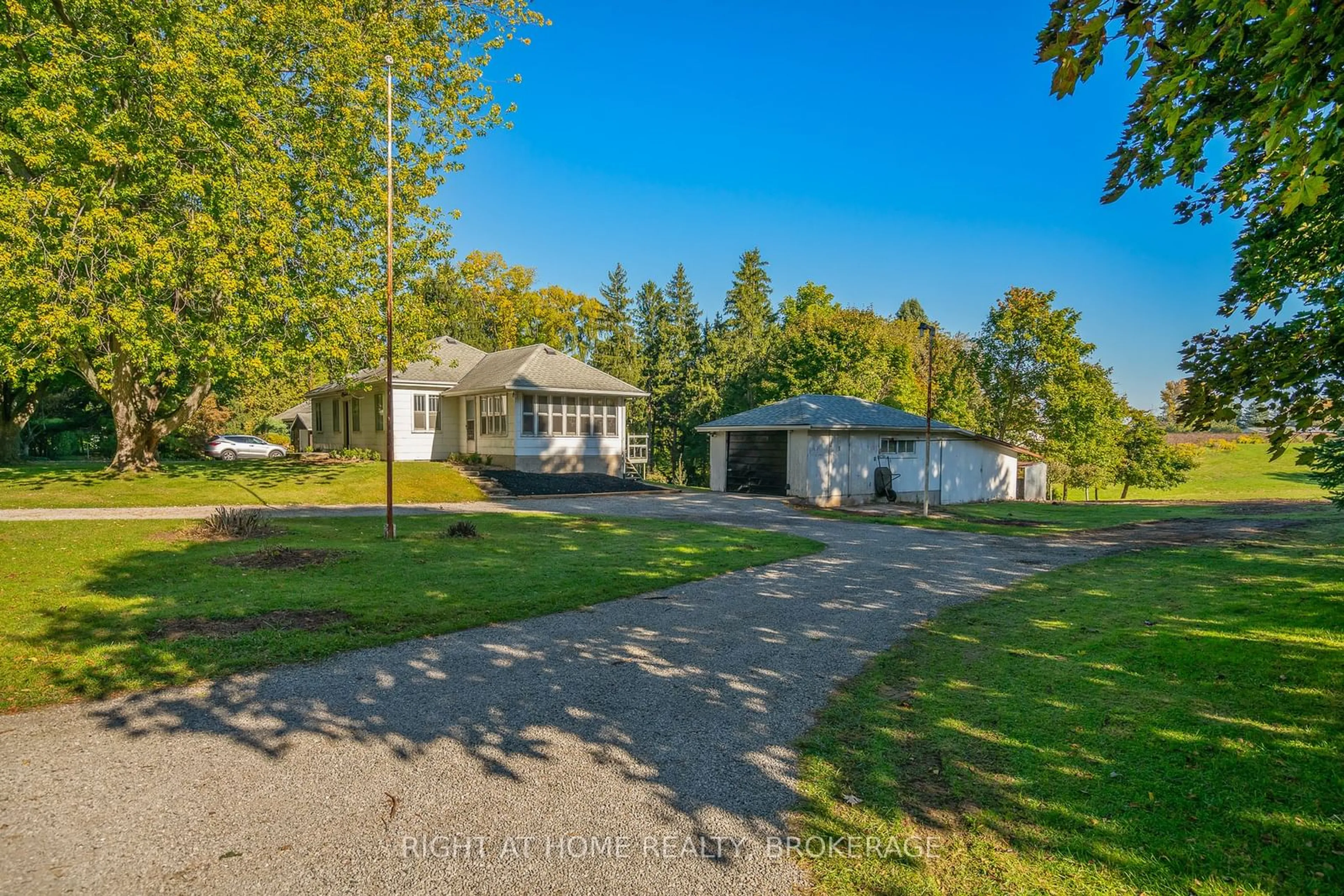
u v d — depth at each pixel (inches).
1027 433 1429.6
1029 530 665.6
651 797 151.9
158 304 621.6
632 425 1988.2
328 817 142.9
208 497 705.6
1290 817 135.6
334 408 1310.3
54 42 566.6
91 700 204.4
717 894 119.4
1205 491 1555.1
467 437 1131.3
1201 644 247.6
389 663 239.3
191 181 598.9
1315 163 116.3
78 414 1298.0
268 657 240.5
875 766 166.1
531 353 1106.1
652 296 2331.4
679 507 791.7
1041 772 159.5
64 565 373.1
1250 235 195.5
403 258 769.6
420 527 550.0
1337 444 348.2
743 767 165.9
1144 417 1485.0
